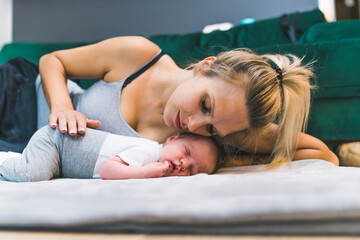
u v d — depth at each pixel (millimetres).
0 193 618
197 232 452
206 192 563
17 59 1473
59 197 567
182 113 1060
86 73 1323
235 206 452
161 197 538
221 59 1104
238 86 1021
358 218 437
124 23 2869
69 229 475
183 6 2791
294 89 1161
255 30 2006
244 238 435
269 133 1197
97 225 464
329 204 444
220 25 2693
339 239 427
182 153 1063
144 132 1241
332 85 1497
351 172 828
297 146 1229
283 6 2648
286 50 1554
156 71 1268
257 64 1103
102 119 1222
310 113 1527
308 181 613
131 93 1240
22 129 1308
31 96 1374
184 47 1990
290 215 439
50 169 952
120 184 713
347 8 2666
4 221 486
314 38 1743
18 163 940
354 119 1496
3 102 1312
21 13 2965
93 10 2908
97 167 982
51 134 984
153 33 2830
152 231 460
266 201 460
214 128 1059
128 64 1266
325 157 1228
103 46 1296
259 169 1108
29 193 607
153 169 932
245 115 1033
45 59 1316
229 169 1188
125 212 459
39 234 472
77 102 1324
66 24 2930
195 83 1072
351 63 1485
